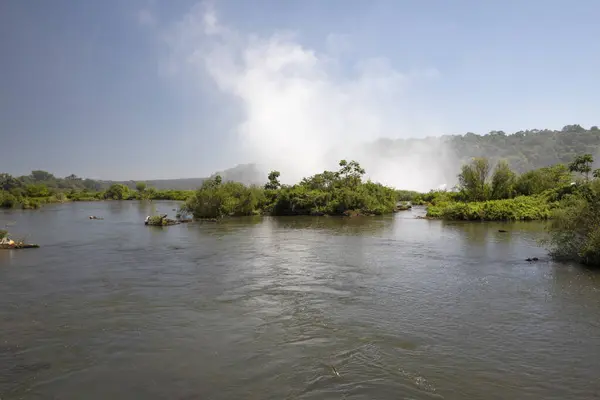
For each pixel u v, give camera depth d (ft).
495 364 36.60
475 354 38.68
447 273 71.46
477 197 218.38
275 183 254.88
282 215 211.41
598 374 34.68
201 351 39.75
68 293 59.98
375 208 211.82
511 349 39.75
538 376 34.37
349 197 209.97
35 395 31.94
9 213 227.81
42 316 50.01
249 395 31.63
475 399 30.83
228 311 51.72
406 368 35.88
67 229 144.46
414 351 39.40
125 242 111.34
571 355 38.32
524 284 63.31
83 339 42.86
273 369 35.83
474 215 174.91
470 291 59.88
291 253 92.73
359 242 110.11
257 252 94.27
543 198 187.42
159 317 49.55
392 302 55.01
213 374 35.04
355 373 34.99
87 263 81.87
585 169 218.38
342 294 59.00
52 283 65.77
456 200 240.73
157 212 232.12
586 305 52.80
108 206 296.92
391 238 118.21
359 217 197.67
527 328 45.14
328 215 207.72
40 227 151.53
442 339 42.27
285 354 38.91
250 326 46.42
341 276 69.97
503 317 48.73
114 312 51.44
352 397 31.17
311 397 31.22
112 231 138.31
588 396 31.22
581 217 78.64
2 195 285.23
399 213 222.69
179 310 52.16
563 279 66.08
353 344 41.11
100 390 32.60
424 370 35.50
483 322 47.14
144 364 37.04
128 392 32.27
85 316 49.96
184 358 38.19
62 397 31.60
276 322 47.65
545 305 53.01
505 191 216.95
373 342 41.57
